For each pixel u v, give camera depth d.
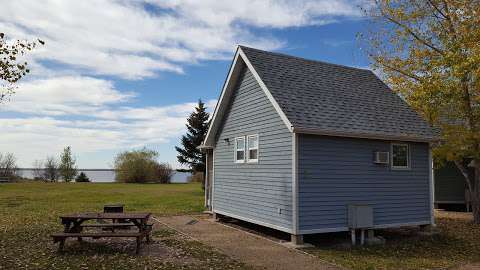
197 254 10.05
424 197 13.98
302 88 13.38
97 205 21.83
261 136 13.40
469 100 15.30
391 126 13.45
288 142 11.87
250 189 13.93
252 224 15.23
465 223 16.20
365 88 15.38
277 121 12.49
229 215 15.32
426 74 16.08
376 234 13.62
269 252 10.54
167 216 17.59
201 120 37.00
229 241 11.91
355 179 12.52
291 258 9.91
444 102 15.06
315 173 11.80
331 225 11.93
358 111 13.48
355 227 11.91
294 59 15.14
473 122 15.46
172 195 29.73
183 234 12.97
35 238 11.70
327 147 12.09
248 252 10.48
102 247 10.59
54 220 15.59
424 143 14.27
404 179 13.59
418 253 10.99
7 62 10.70
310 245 11.41
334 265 9.34
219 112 16.20
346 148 12.44
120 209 13.40
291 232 11.50
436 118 15.68
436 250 11.41
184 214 18.42
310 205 11.64
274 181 12.49
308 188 11.65
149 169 55.16
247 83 14.52
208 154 20.30
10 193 30.89
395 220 13.20
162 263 9.01
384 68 17.61
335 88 14.37
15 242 11.08
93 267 8.53
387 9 17.14
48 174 58.38
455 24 15.80
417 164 13.99
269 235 13.12
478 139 15.02
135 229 13.27
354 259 10.02
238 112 15.13
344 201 12.24
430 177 14.18
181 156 37.16
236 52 14.53
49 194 30.02
